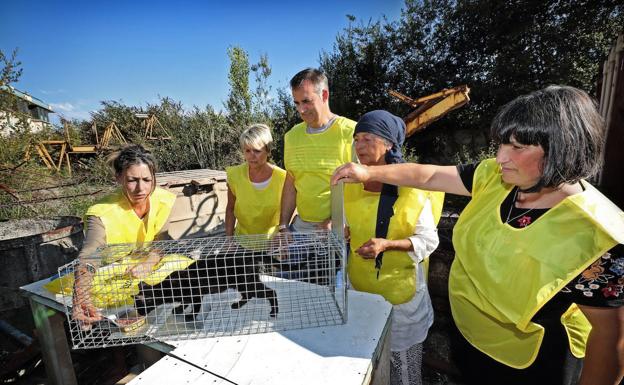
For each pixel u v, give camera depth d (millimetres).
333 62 10961
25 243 3047
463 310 1303
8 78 5438
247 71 10586
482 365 1268
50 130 11398
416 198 1664
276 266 1527
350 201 1829
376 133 1617
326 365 1074
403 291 1719
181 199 4672
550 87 936
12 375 2648
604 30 8258
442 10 9734
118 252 1423
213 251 1478
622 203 2240
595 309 891
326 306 1409
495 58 9078
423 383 2434
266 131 2430
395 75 10297
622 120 2242
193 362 1112
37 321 1814
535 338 1060
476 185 1266
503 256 1049
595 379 938
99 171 8469
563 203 930
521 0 8516
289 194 2492
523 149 914
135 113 13703
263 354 1136
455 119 9414
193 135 11500
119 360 2594
